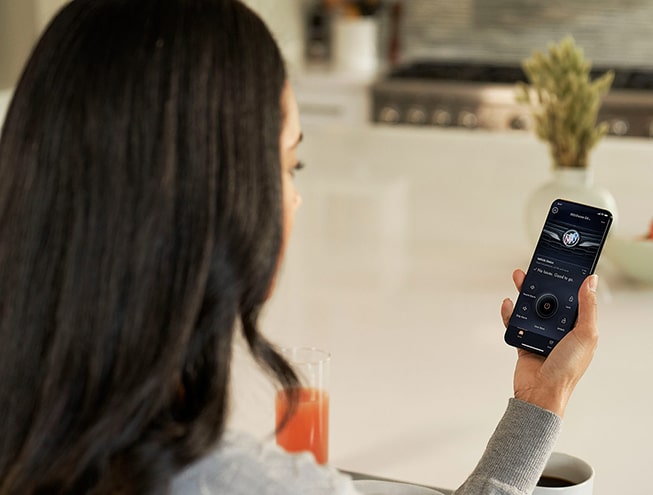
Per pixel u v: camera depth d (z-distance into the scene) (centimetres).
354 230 215
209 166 71
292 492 71
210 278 72
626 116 391
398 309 170
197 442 71
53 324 71
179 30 73
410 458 119
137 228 70
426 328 161
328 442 121
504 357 149
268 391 129
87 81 72
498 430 93
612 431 127
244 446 74
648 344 156
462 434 125
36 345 72
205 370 74
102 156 71
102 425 69
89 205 71
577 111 183
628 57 465
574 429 127
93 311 70
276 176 75
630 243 180
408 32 485
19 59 189
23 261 72
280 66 77
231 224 72
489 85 410
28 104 74
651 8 456
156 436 71
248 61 74
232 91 73
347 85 425
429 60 486
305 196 236
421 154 259
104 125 71
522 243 208
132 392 69
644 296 179
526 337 113
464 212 228
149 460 70
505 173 252
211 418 73
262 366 81
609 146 245
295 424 107
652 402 135
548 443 91
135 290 70
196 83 72
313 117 432
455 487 112
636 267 181
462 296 177
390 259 197
